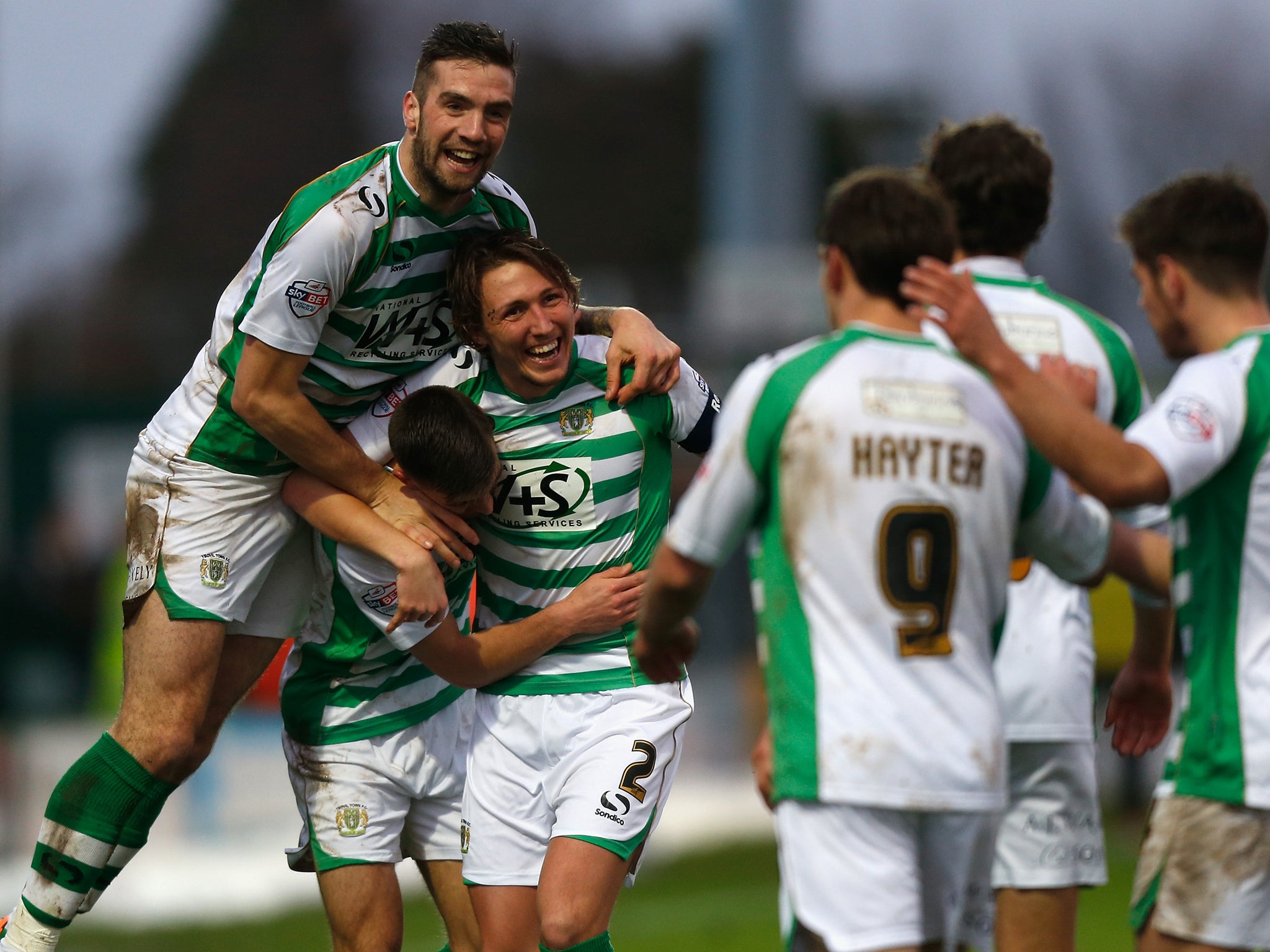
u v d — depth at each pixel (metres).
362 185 17.14
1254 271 14.59
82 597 77.81
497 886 17.48
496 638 17.34
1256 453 13.91
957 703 12.90
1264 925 14.23
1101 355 16.62
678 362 17.70
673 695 17.73
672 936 32.72
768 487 13.24
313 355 17.83
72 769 18.42
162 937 34.56
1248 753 14.11
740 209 74.19
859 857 12.90
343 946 18.56
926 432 12.90
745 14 73.25
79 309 148.50
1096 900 34.22
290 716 19.02
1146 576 14.91
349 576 17.81
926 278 12.80
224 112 152.88
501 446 17.47
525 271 16.72
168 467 18.39
